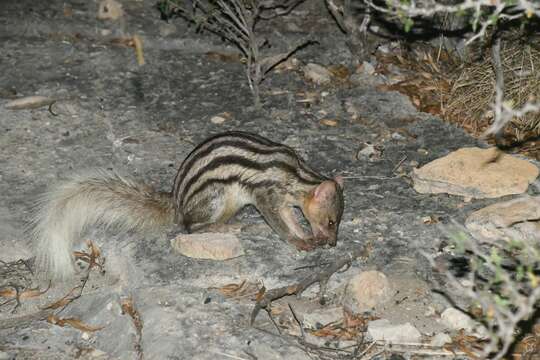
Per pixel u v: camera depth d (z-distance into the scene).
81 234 9.34
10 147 10.85
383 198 10.06
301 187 9.15
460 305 8.22
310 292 8.51
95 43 13.73
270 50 13.61
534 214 9.28
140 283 8.55
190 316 7.93
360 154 10.95
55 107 11.73
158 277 8.59
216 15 12.65
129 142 11.06
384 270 8.78
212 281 8.59
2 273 8.91
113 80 12.62
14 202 9.78
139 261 8.84
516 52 12.34
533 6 6.74
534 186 10.04
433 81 12.77
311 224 9.26
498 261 6.14
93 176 9.23
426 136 11.44
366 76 12.82
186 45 13.72
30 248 9.16
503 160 10.27
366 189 10.24
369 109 12.03
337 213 9.17
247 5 13.76
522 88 11.87
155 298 8.22
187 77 12.81
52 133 11.21
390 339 7.71
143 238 9.21
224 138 9.22
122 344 7.88
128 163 10.62
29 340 7.98
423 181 10.16
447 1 12.94
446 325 7.93
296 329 7.91
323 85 12.68
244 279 8.63
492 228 9.24
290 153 9.27
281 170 9.12
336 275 8.67
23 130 11.23
